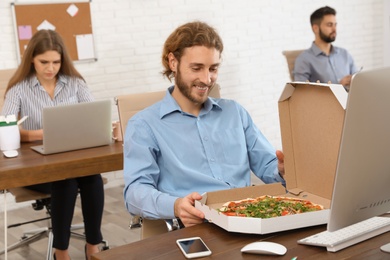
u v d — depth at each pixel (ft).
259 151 7.20
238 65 18.47
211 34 6.56
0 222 13.88
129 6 16.21
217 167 6.83
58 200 9.87
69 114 9.02
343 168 4.31
